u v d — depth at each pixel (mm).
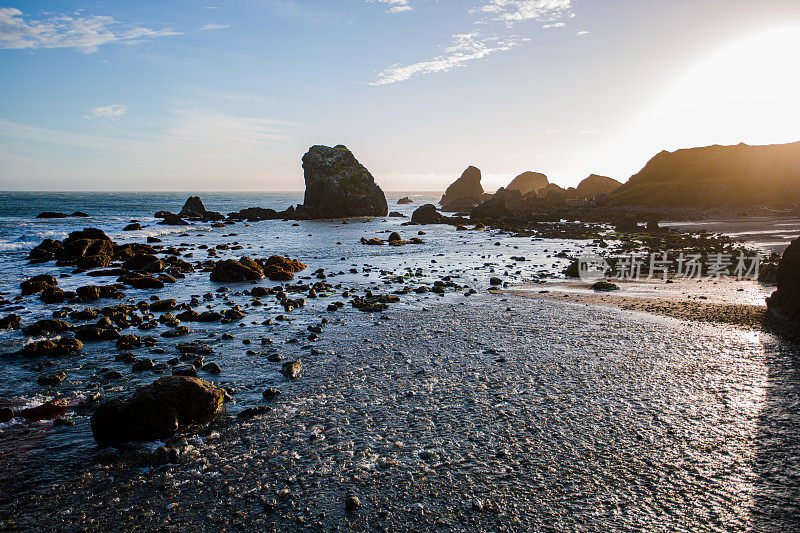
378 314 20547
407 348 15695
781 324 17969
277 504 7691
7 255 39312
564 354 14945
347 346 15969
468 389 12219
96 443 9766
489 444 9461
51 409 11297
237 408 11289
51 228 58656
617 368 13648
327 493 7961
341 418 10672
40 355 15000
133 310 21609
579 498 7742
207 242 54625
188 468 8805
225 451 9367
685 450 9156
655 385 12375
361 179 113750
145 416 9914
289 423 10469
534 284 28078
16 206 111688
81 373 13586
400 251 46219
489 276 31062
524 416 10664
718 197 101125
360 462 8867
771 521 7113
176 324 18922
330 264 37312
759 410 10812
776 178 99312
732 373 13148
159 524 7266
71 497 7977
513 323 18844
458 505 7598
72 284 28219
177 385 10664
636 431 9922
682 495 7777
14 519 7391
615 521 7176
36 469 8805
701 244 45625
